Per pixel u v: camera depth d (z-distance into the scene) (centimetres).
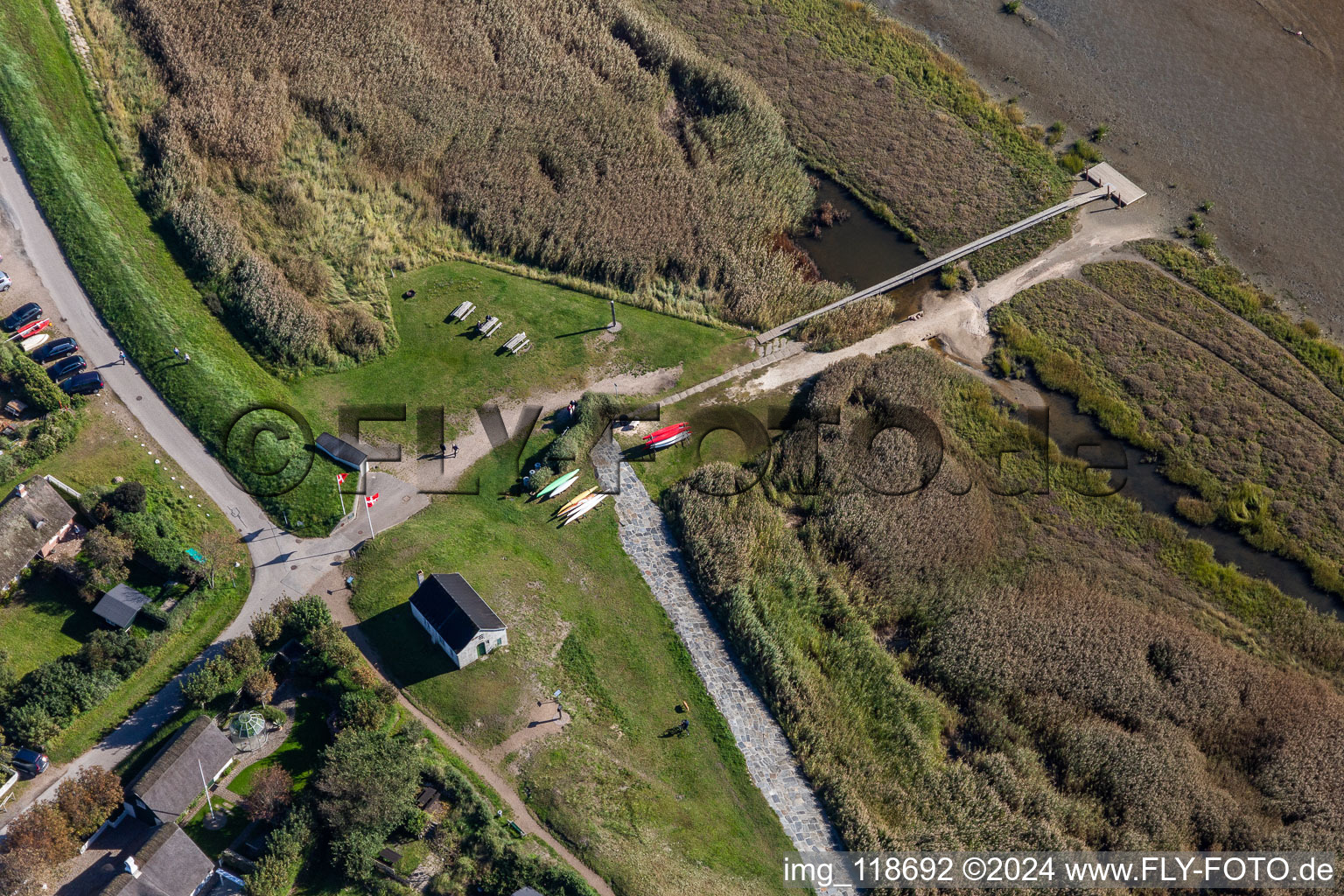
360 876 5953
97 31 10350
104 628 6919
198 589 7206
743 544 8088
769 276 10275
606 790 6656
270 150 9888
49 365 8188
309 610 6969
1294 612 8362
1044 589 8269
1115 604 8238
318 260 9450
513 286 9888
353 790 6119
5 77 9662
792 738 7112
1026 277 10588
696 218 10600
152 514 7500
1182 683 7719
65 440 7831
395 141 10344
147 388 8256
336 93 10456
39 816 5878
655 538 8156
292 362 8788
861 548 8250
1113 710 7550
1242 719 7600
